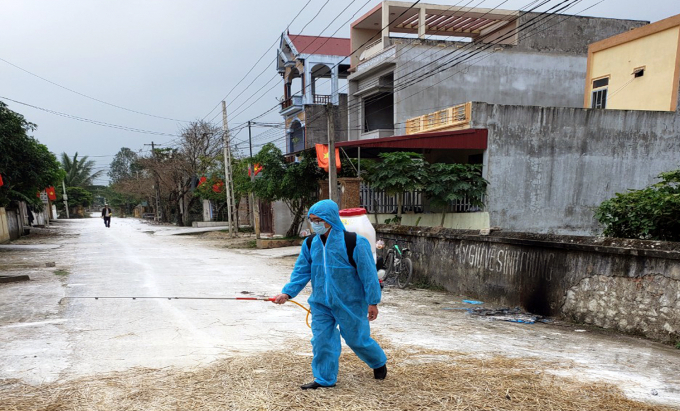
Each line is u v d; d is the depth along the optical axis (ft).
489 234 25.58
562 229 47.57
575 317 20.38
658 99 52.65
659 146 49.73
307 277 11.51
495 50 72.28
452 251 28.55
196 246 62.69
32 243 66.28
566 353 15.08
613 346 16.22
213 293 26.43
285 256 49.37
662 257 16.98
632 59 55.83
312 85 96.12
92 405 10.19
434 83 70.13
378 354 11.44
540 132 46.29
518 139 45.68
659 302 17.12
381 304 24.68
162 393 10.87
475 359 13.91
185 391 10.98
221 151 109.19
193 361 13.52
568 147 47.19
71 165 211.82
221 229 96.07
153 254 51.29
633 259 18.12
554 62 75.20
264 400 10.39
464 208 46.42
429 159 54.34
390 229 34.71
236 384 11.43
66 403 10.30
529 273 22.85
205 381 11.67
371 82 75.36
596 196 48.42
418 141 43.01
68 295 25.34
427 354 14.43
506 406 10.15
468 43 70.95
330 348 11.12
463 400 10.45
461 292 27.61
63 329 17.61
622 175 48.96
